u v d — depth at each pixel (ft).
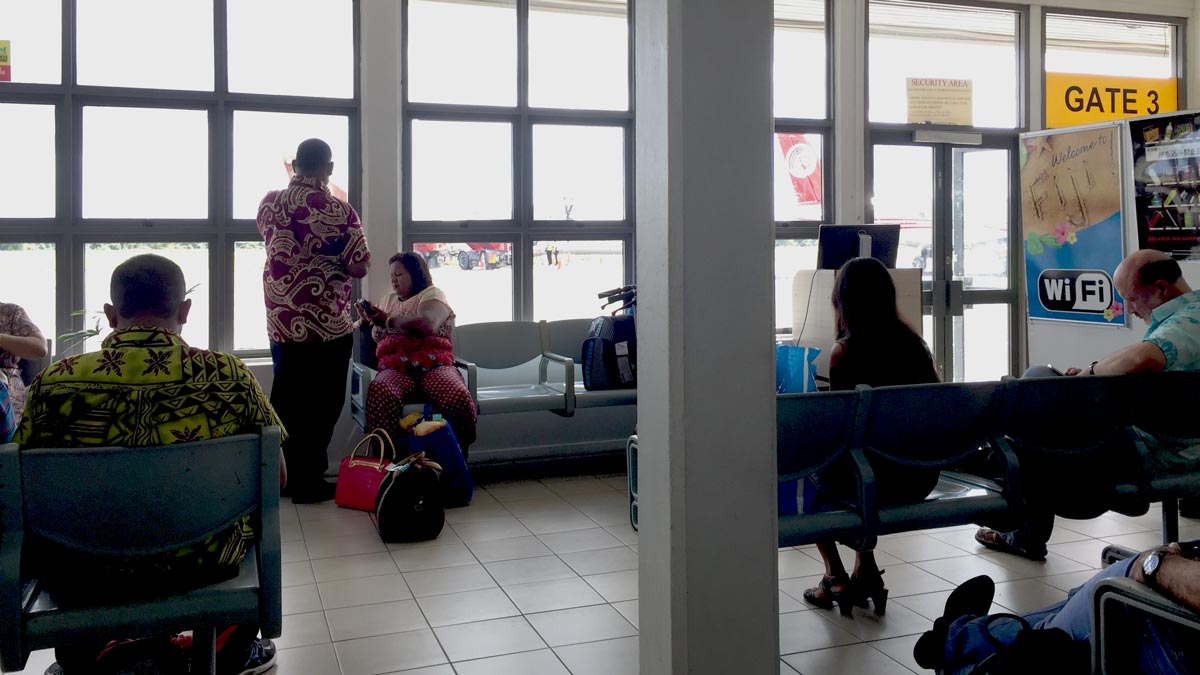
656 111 6.17
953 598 6.89
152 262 6.59
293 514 14.34
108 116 15.67
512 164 17.93
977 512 8.85
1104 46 21.43
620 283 18.76
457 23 17.47
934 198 20.44
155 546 6.20
